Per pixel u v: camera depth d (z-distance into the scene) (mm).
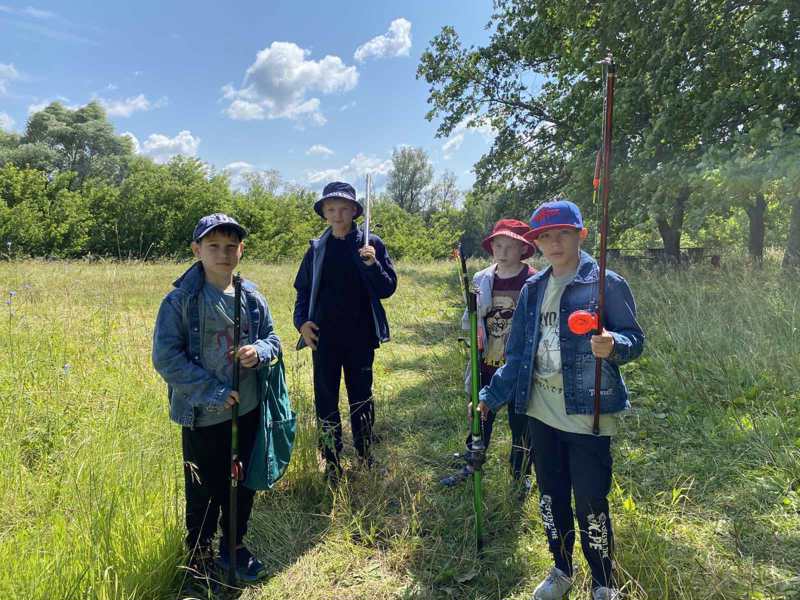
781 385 4582
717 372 4973
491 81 16172
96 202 24688
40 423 3961
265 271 16641
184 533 2650
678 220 13133
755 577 2494
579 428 2295
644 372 5465
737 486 3354
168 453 3375
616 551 2521
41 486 3096
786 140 7422
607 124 2088
